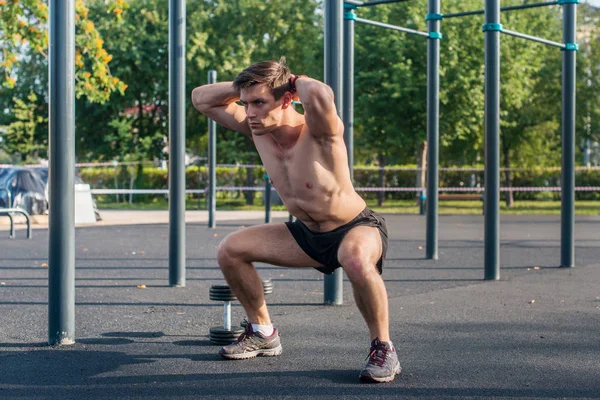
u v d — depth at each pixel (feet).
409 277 29.09
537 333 18.07
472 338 17.48
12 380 13.76
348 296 24.22
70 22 16.44
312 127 13.32
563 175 32.22
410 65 86.79
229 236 15.08
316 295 24.41
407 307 21.90
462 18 85.30
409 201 112.88
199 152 128.36
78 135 115.55
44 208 61.21
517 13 91.30
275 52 107.34
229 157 103.50
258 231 14.97
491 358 15.48
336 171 13.73
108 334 18.02
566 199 32.30
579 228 58.54
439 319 19.93
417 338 17.47
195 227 56.65
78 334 18.01
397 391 12.95
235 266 15.03
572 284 26.96
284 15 106.93
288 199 14.16
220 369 14.56
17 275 29.43
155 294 24.57
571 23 30.96
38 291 25.14
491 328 18.69
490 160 28.12
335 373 14.21
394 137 89.86
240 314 20.90
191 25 104.53
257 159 107.34
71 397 12.66
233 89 14.80
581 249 41.06
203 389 13.12
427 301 23.03
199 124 111.96
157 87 111.86
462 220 69.56
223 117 15.15
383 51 86.79
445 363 15.03
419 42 86.63
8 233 49.62
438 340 17.25
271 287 18.70
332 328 18.72
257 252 14.83
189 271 30.89
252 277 15.20
